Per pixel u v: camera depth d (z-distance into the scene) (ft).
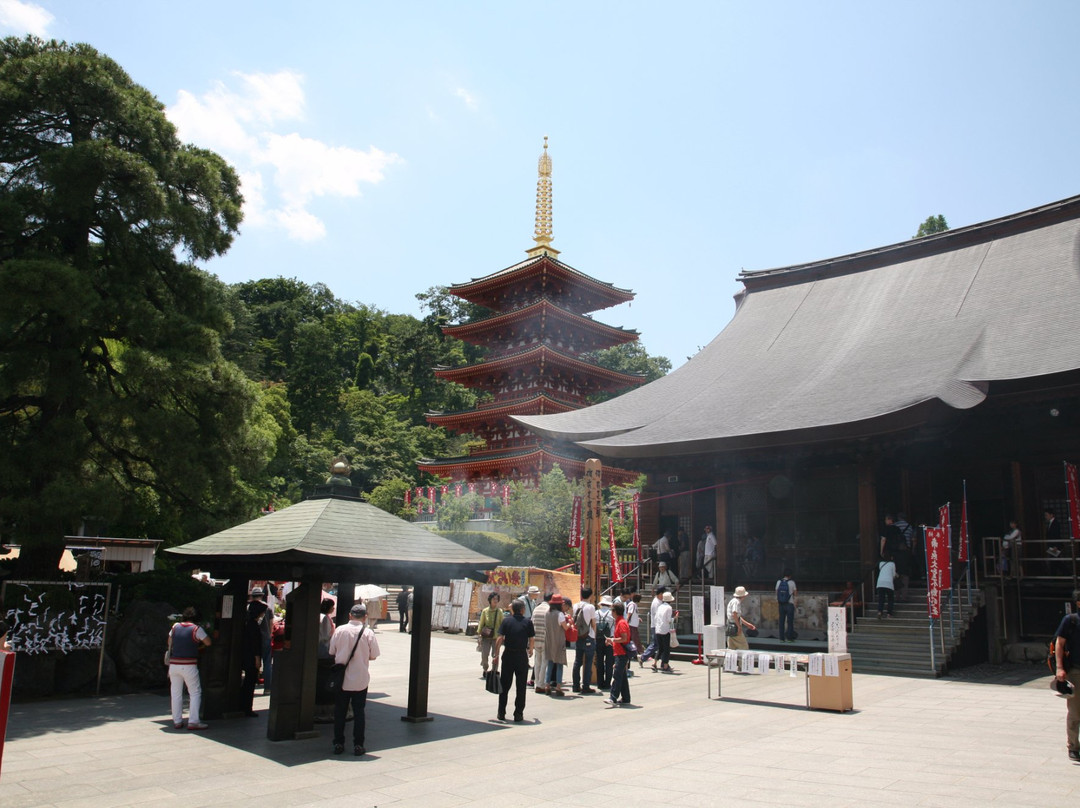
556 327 199.93
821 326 118.11
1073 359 79.20
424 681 45.06
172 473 61.00
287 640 41.09
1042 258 103.71
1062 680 33.81
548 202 206.08
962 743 38.14
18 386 57.88
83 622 59.47
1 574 63.41
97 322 59.77
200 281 68.44
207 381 61.05
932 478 93.91
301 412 319.68
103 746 38.45
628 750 37.42
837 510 97.09
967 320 99.40
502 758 35.81
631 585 106.22
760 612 86.22
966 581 76.79
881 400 85.30
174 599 65.26
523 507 142.20
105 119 63.36
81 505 54.75
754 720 45.47
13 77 59.88
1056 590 73.87
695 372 121.19
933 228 209.67
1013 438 88.89
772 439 88.74
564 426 116.57
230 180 73.10
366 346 384.27
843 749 37.06
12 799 28.96
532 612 58.34
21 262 53.88
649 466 110.52
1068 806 27.07
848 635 74.18
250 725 44.04
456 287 205.87
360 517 45.21
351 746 38.34
